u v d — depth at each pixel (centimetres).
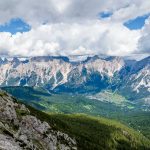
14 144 11919
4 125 14912
